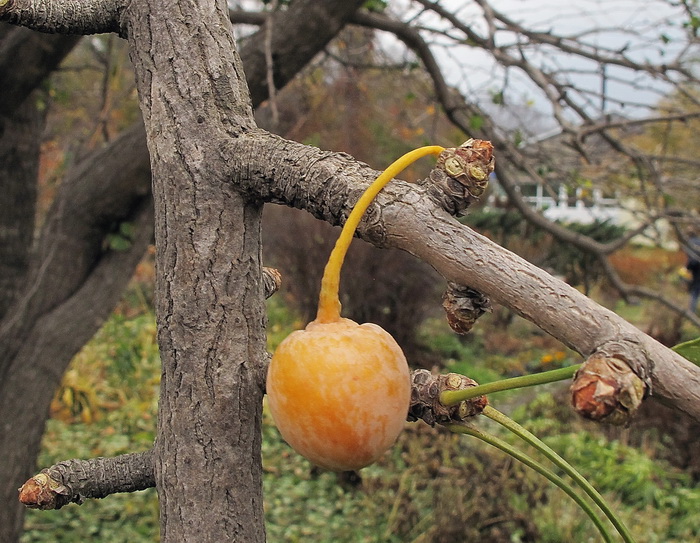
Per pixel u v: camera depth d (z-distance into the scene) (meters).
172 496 0.84
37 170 3.52
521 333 9.12
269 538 4.12
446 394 0.80
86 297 2.84
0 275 3.38
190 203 0.82
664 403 0.57
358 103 5.82
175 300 0.83
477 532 3.70
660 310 9.68
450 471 4.03
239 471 0.84
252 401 0.84
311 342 0.70
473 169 0.66
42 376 2.79
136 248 2.93
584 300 0.59
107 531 4.20
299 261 7.69
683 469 5.25
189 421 0.83
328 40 2.81
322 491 4.76
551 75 3.64
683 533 4.21
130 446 5.29
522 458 0.82
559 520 4.04
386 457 4.84
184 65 0.84
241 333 0.84
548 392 6.64
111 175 2.79
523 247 9.52
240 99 0.85
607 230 9.70
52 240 2.86
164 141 0.83
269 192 0.79
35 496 0.91
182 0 0.85
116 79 4.16
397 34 3.56
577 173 3.74
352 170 0.73
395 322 7.36
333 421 0.67
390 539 4.03
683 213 3.41
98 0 0.89
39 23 0.88
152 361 6.72
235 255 0.83
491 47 3.06
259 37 2.78
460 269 0.64
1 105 2.86
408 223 0.67
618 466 4.80
